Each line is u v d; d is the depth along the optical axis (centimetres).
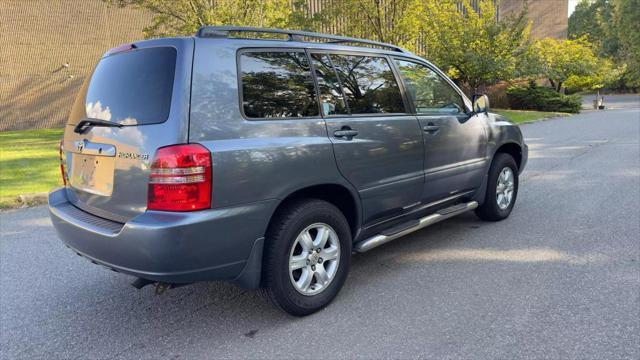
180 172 268
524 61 2214
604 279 379
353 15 1628
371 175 371
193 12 1345
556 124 1858
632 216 552
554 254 439
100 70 338
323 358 284
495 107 2741
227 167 281
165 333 323
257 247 301
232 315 346
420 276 401
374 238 385
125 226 274
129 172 288
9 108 1903
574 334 299
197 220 271
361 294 370
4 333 328
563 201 632
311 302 334
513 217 565
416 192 420
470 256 442
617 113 2470
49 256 480
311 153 324
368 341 301
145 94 293
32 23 1917
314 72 348
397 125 395
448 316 329
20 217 634
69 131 356
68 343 314
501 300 350
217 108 287
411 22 1608
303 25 1605
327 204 340
